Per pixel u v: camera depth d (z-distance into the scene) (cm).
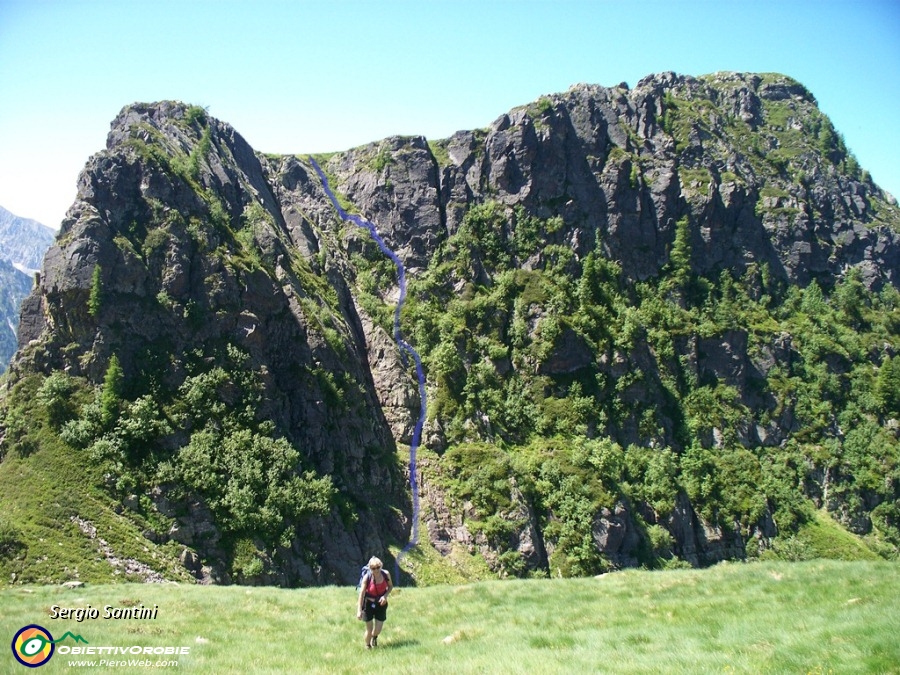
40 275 8669
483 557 9650
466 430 11294
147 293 8888
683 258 15138
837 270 17488
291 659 2380
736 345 14512
